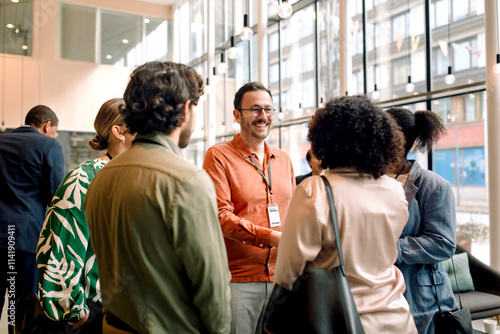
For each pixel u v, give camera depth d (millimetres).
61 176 2301
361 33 6332
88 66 10812
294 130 8117
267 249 1681
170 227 834
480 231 5984
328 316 920
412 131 1438
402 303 1090
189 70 992
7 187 2121
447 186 1383
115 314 881
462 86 4793
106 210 904
